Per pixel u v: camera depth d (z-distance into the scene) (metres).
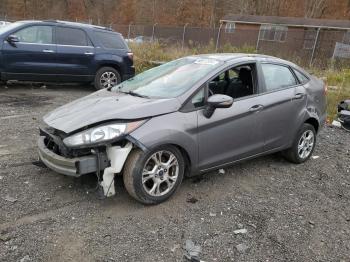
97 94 4.84
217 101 4.14
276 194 4.57
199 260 3.23
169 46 19.53
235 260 3.27
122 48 10.67
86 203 4.03
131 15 57.38
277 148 5.16
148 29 25.62
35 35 9.42
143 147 3.77
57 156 3.88
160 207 4.05
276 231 3.75
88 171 3.76
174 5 54.97
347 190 4.85
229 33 24.95
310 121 5.66
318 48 27.38
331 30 31.41
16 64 9.18
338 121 8.22
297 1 51.19
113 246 3.36
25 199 4.02
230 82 4.77
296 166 5.53
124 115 3.83
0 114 7.22
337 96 10.41
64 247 3.30
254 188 4.69
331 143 6.82
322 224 3.96
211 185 4.66
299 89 5.38
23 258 3.12
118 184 4.45
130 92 4.66
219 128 4.37
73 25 9.95
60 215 3.78
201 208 4.09
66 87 10.69
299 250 3.47
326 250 3.51
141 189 3.88
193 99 4.23
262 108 4.80
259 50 24.06
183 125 4.06
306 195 4.61
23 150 5.38
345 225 3.97
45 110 7.76
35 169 4.75
